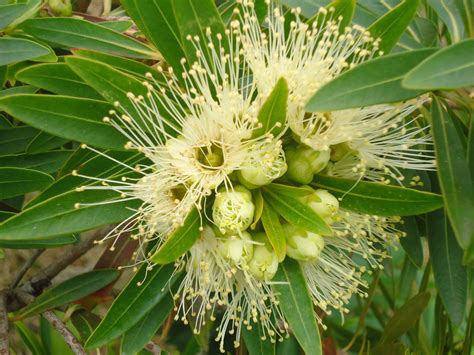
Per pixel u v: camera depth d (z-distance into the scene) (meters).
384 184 0.18
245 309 0.21
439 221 0.21
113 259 0.24
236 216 0.17
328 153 0.18
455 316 0.20
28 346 0.26
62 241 0.22
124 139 0.19
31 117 0.19
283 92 0.16
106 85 0.19
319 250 0.18
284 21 0.21
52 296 0.23
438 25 0.23
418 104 0.19
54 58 0.21
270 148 0.17
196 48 0.19
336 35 0.18
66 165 0.21
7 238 0.18
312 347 0.18
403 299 0.31
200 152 0.18
